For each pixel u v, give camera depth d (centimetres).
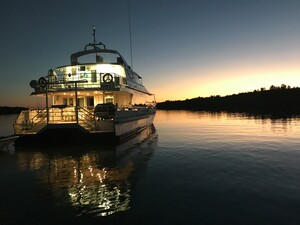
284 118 5306
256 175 1120
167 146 1978
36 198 886
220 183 1013
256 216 714
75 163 1402
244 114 7850
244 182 1022
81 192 936
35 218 730
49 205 822
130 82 2592
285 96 12725
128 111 2233
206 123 4634
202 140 2306
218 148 1850
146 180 1070
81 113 2061
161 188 963
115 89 2077
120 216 732
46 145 1959
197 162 1397
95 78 2264
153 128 3572
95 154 1633
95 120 1934
